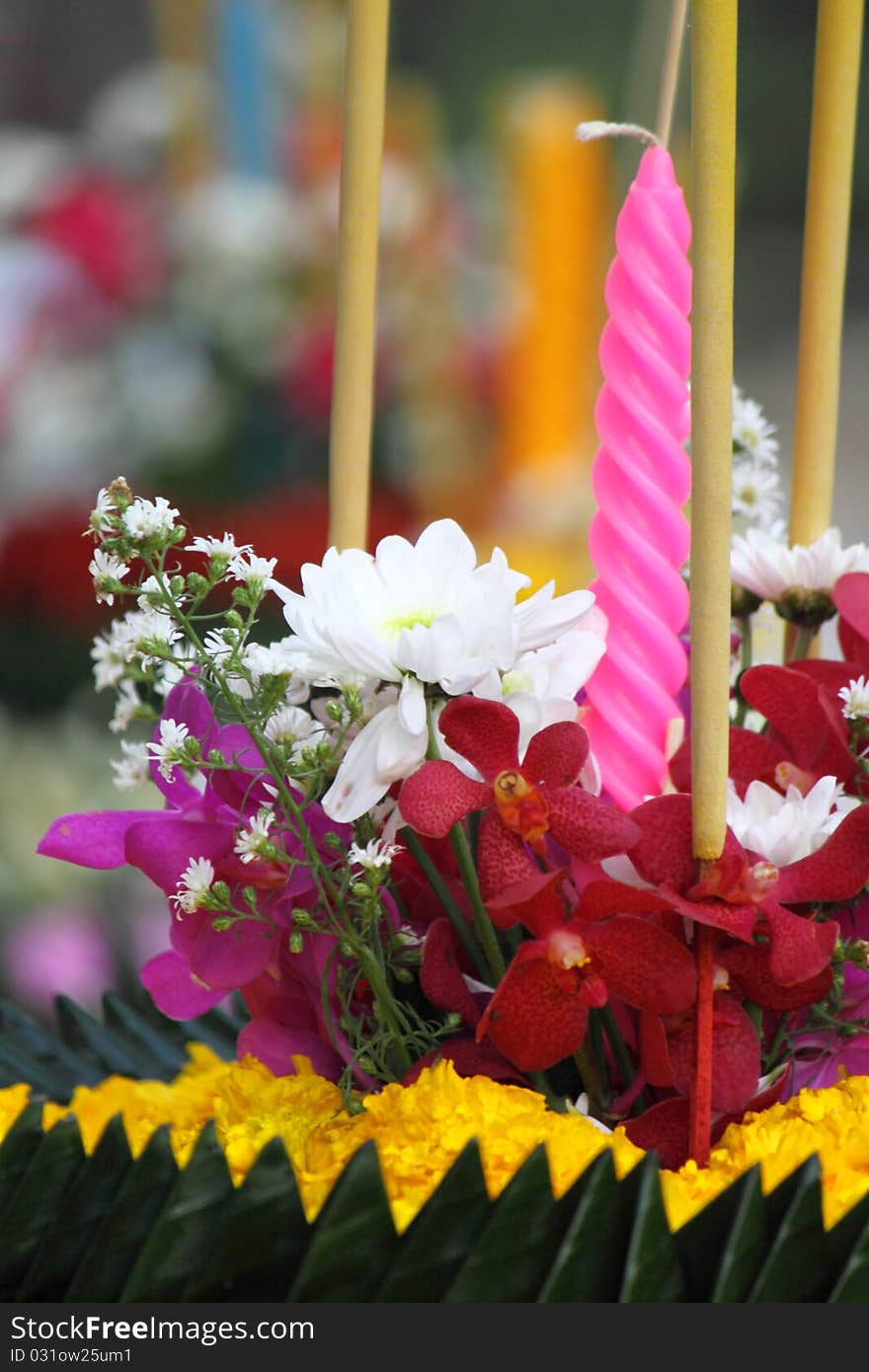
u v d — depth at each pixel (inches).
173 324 79.1
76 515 80.7
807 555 36.6
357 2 35.9
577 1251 32.3
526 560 83.4
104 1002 41.1
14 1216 33.2
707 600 33.6
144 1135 34.9
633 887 33.8
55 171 83.0
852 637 36.7
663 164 36.2
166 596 34.5
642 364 36.0
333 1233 32.5
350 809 34.2
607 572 36.1
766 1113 34.3
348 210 36.0
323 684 34.8
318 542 77.9
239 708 34.5
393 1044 35.3
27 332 78.4
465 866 34.6
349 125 36.0
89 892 73.8
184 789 35.8
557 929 34.2
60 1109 35.3
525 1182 32.4
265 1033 35.8
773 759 35.9
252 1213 32.6
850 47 36.8
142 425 79.0
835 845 34.4
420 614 34.5
